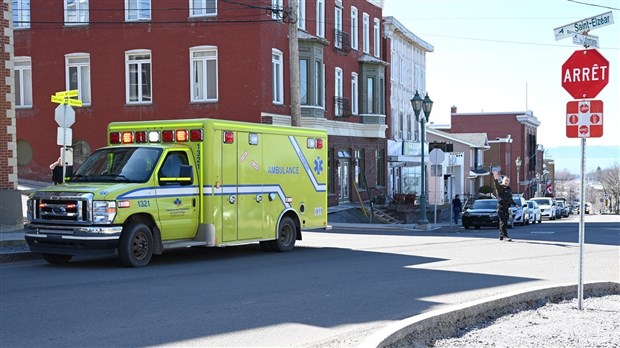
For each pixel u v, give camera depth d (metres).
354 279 12.30
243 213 15.96
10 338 7.63
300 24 34.09
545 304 9.99
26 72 33.56
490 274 13.12
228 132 15.51
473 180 72.56
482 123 89.38
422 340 7.62
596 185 188.75
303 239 22.34
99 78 32.44
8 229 19.03
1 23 19.31
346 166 39.12
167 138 15.27
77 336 7.75
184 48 31.38
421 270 13.64
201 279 12.12
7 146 19.41
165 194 14.29
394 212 38.06
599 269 14.14
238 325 8.40
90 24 32.50
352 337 7.84
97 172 14.55
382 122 41.78
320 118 34.03
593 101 9.15
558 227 33.34
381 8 44.50
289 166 17.58
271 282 11.84
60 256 14.45
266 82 30.91
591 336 7.91
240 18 30.67
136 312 9.09
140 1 32.00
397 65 49.19
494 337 7.85
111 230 13.24
